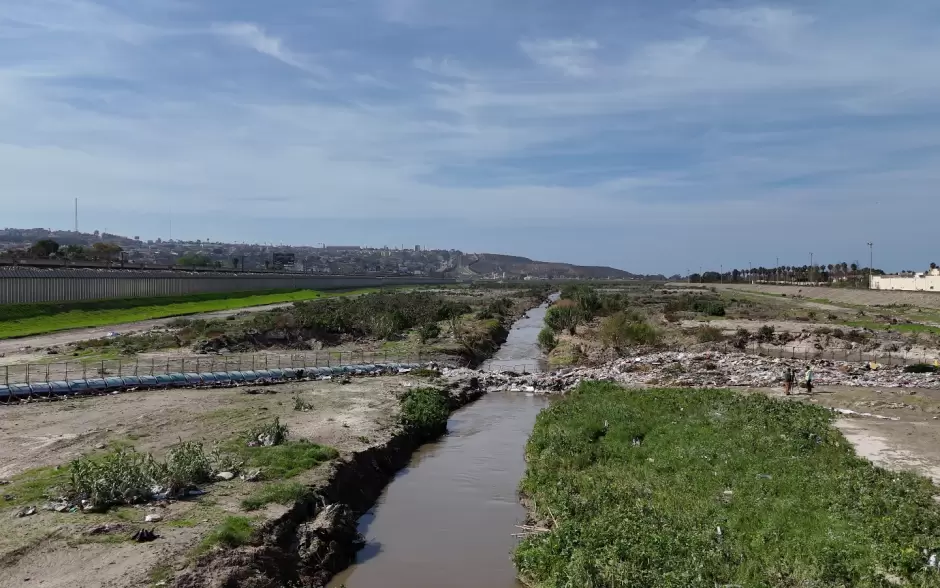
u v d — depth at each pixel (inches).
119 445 1159.0
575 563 697.6
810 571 669.3
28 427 1298.0
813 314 4525.1
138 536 749.9
